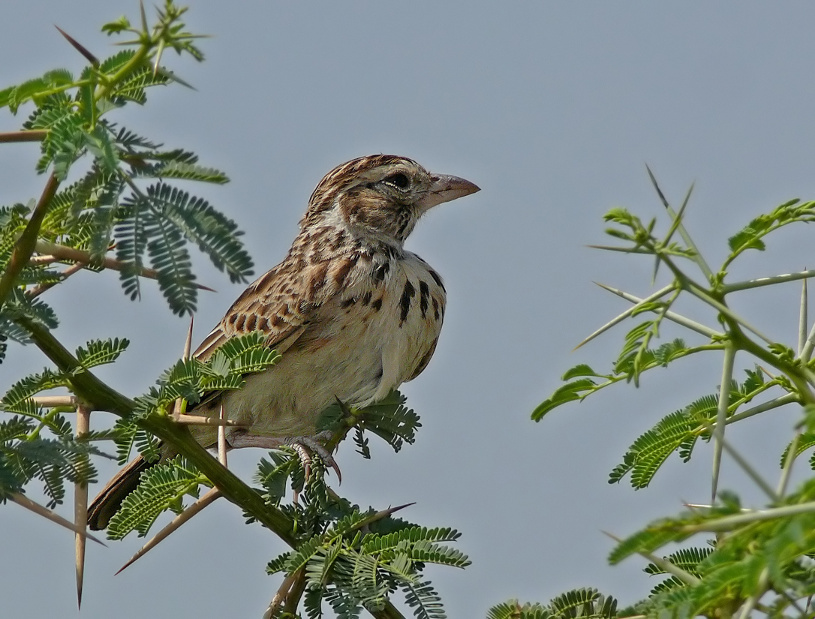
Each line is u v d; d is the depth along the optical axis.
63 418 7.77
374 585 7.77
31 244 6.61
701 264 6.19
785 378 6.99
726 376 6.21
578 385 7.32
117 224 5.93
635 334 6.55
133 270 5.85
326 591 7.92
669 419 7.25
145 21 5.76
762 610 4.95
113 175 6.04
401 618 8.07
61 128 5.96
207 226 5.92
